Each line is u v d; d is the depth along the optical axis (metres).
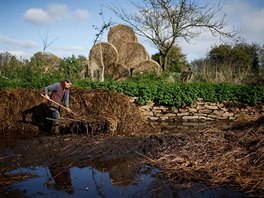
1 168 5.37
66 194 4.39
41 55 14.90
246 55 24.44
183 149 6.05
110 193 4.44
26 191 4.45
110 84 11.47
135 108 9.20
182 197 4.28
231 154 5.58
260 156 5.26
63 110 8.98
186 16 18.23
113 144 6.86
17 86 11.70
